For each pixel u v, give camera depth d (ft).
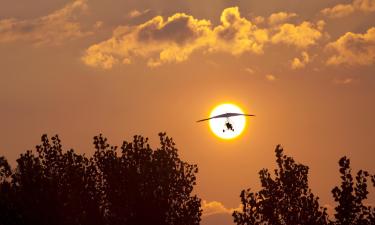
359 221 227.81
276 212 234.38
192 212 262.67
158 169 263.08
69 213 266.36
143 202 259.80
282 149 242.17
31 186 266.16
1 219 262.88
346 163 233.14
